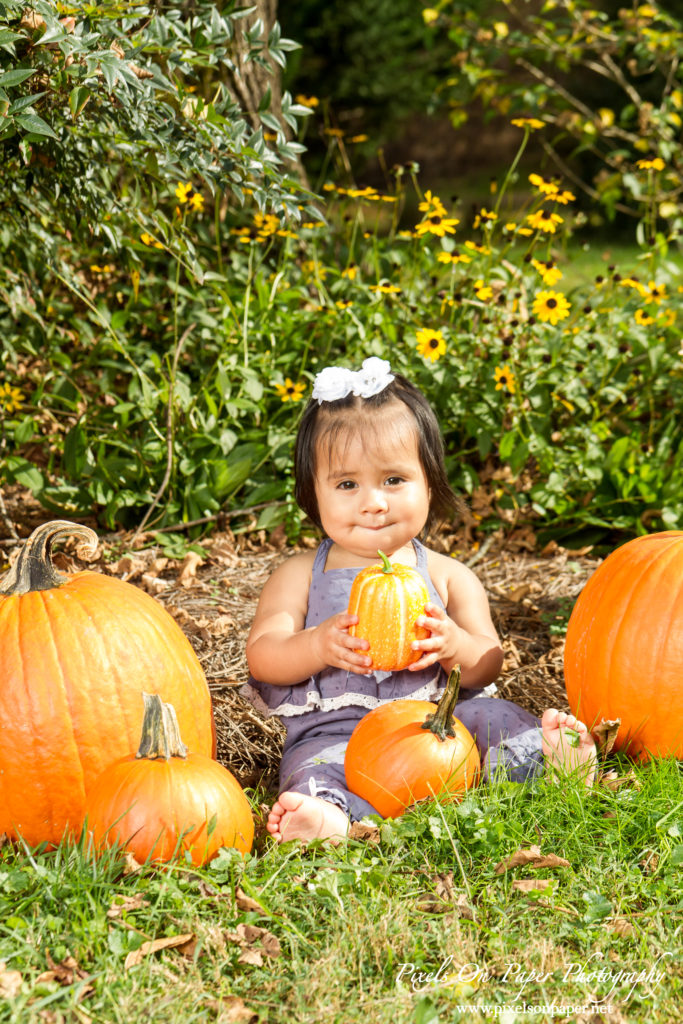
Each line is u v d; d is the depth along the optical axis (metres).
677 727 2.81
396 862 2.35
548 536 4.65
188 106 3.14
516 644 3.80
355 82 13.15
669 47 6.71
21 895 2.21
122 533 4.44
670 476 4.70
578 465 4.73
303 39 12.98
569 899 2.26
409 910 2.21
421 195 5.28
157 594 3.97
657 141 6.75
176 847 2.25
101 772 2.40
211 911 2.19
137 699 2.46
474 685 2.92
